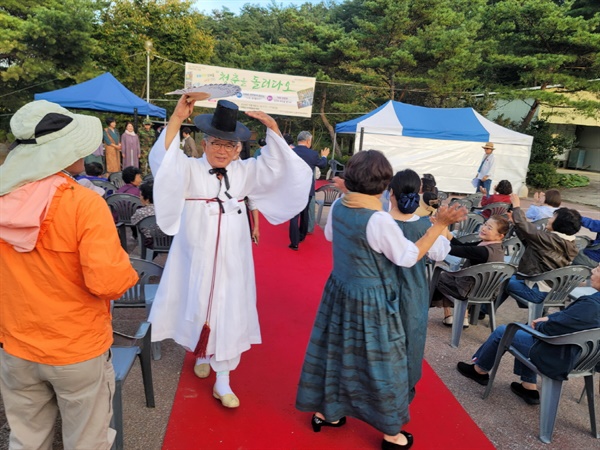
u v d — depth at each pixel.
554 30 13.86
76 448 1.58
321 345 2.16
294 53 17.92
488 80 16.33
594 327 2.31
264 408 2.52
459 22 16.28
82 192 1.42
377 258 1.98
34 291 1.41
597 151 22.81
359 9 22.38
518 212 3.58
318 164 5.95
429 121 11.71
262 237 6.39
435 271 3.62
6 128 15.97
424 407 2.64
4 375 1.51
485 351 2.88
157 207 2.13
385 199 4.77
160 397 2.58
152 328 2.51
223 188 2.40
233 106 2.24
